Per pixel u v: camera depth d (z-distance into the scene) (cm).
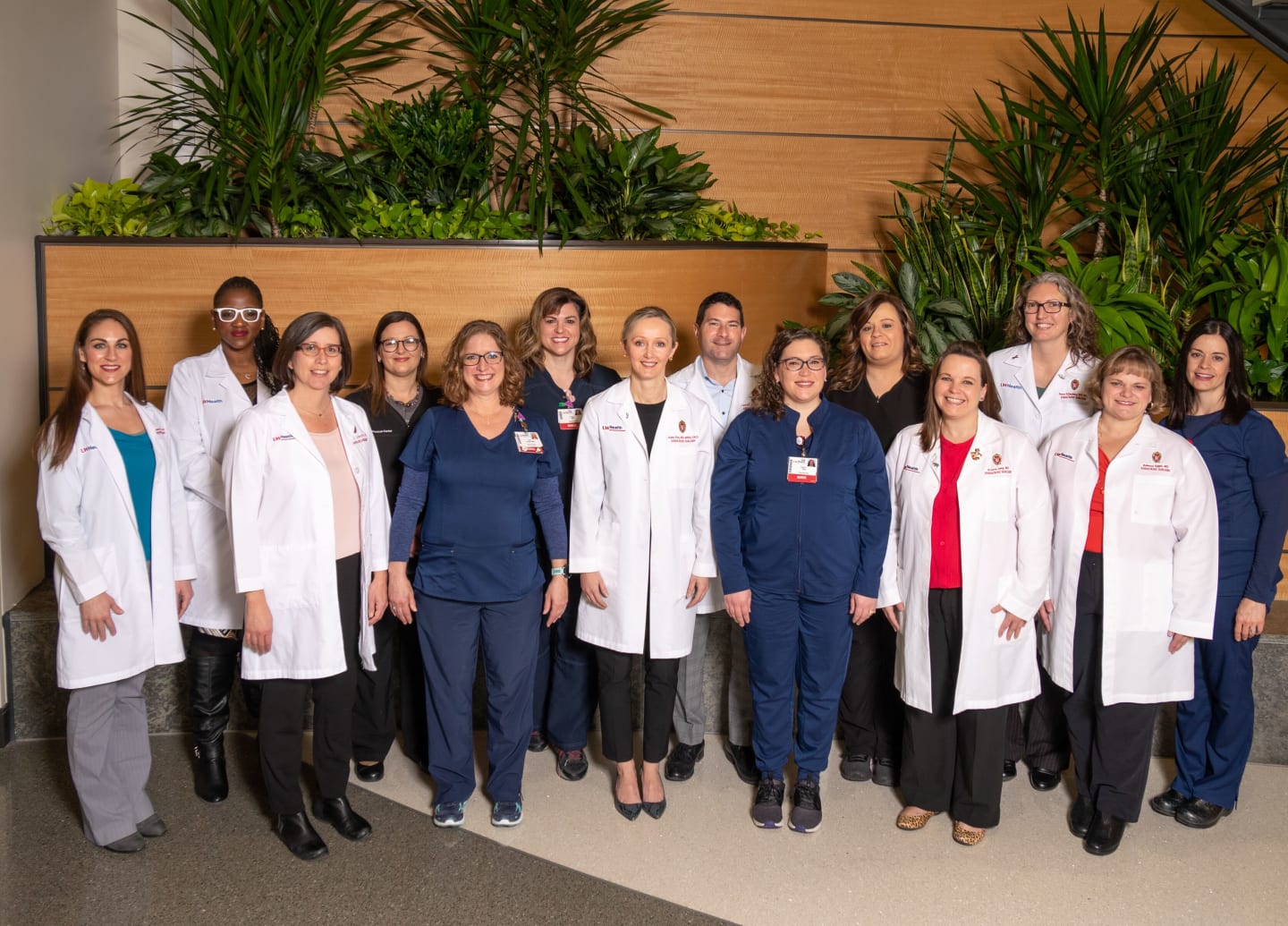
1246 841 292
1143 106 501
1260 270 402
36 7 358
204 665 297
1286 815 307
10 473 336
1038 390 322
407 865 267
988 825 284
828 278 510
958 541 279
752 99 495
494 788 288
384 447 305
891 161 507
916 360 315
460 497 274
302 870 264
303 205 400
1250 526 294
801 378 279
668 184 423
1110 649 280
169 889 254
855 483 284
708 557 294
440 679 280
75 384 258
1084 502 286
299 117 399
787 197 504
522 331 319
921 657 283
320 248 370
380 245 374
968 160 507
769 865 273
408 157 416
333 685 271
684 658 317
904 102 504
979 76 504
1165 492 279
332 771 278
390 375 307
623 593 289
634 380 291
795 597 286
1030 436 319
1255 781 328
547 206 398
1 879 256
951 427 282
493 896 255
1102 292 401
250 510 258
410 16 462
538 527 308
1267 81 505
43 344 360
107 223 375
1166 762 338
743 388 319
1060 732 316
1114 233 457
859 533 287
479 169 412
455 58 466
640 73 486
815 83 497
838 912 253
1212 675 297
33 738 332
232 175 398
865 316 309
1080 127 435
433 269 379
